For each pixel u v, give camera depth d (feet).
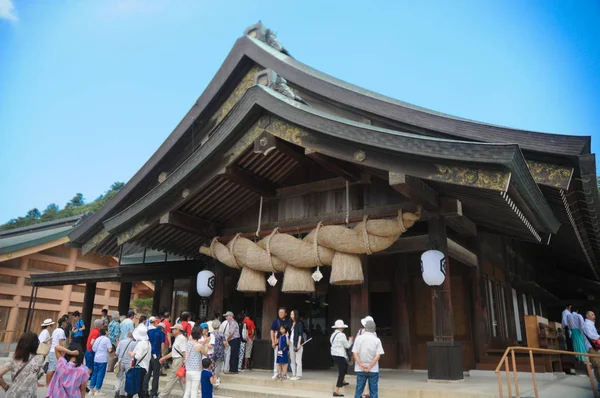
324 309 44.14
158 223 34.73
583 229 34.94
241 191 35.99
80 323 36.14
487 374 33.73
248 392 27.35
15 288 69.92
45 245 71.97
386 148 24.66
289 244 31.32
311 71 38.27
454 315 37.86
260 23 40.75
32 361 16.34
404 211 29.60
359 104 33.12
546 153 24.84
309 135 28.43
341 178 33.47
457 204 28.25
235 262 34.50
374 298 41.65
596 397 24.90
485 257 40.65
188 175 32.27
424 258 27.40
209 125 41.24
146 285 88.22
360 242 28.91
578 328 37.45
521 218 26.45
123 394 26.32
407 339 38.78
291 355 30.55
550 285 73.05
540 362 33.83
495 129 27.17
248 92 29.86
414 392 23.61
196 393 22.29
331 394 25.98
